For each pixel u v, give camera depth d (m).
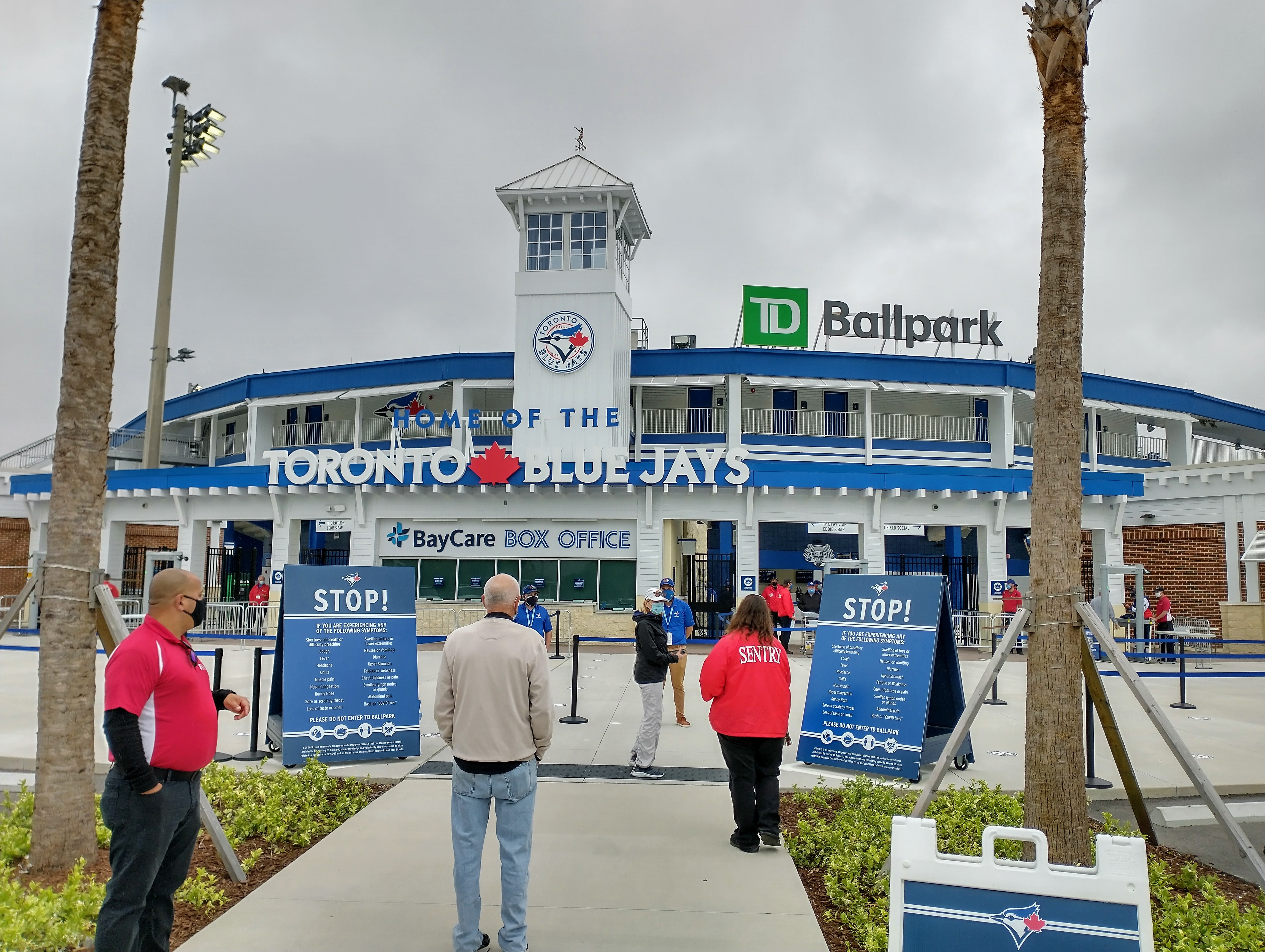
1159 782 8.38
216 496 26.14
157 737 3.65
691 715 11.83
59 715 5.39
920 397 32.03
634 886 5.32
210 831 5.36
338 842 6.12
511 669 4.40
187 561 26.17
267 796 6.67
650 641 8.30
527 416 25.84
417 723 8.96
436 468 23.84
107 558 27.67
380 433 33.41
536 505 24.09
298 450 26.58
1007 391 29.94
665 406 32.12
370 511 24.77
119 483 26.97
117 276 5.79
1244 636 23.19
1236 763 9.27
